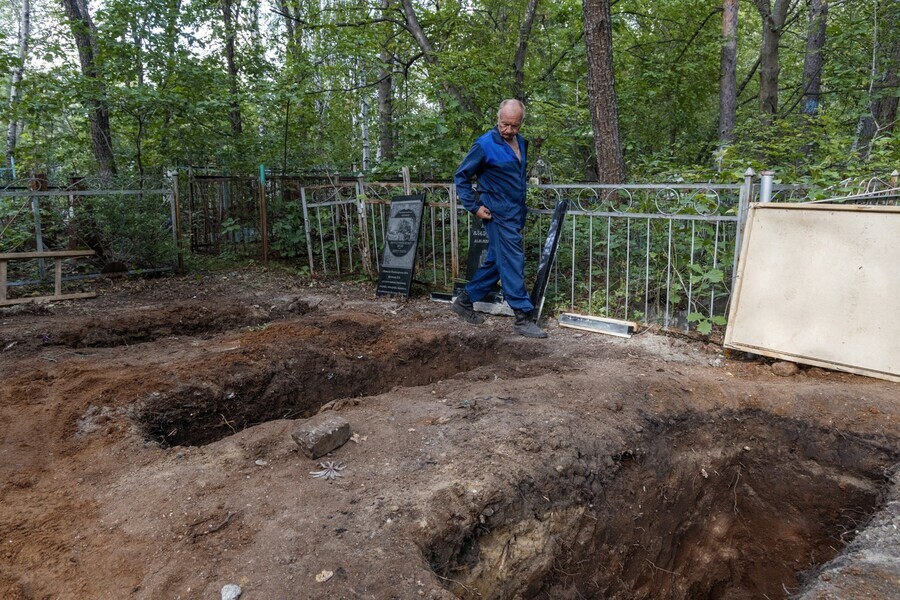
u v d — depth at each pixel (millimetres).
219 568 2119
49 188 7309
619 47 11602
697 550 3852
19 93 10469
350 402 3725
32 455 3053
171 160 10172
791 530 3705
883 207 3887
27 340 4863
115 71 9016
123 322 5438
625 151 10000
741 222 4648
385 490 2613
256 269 8469
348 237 7941
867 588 2260
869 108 9742
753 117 10641
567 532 2975
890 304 3857
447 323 5602
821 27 10883
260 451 3023
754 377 4160
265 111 10664
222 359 4402
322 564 2119
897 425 3396
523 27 9688
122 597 2000
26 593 2035
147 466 2914
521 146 5023
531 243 6723
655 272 5551
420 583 2047
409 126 8844
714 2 11422
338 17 10820
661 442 3545
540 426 3242
